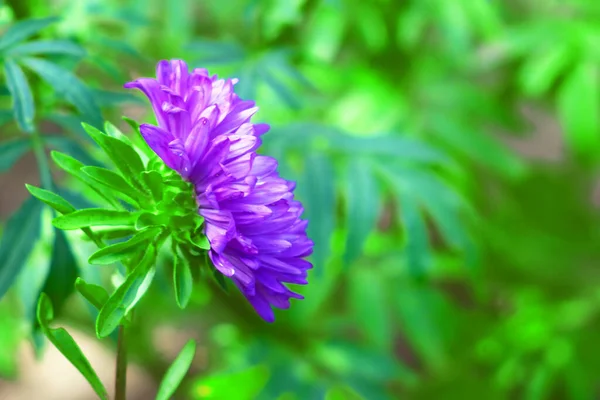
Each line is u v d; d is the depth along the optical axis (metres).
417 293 0.75
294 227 0.40
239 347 0.73
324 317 0.79
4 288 0.46
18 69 0.47
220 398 0.71
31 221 0.47
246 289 0.39
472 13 0.75
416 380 0.73
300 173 0.59
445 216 0.61
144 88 0.39
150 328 0.76
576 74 0.79
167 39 0.72
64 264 0.47
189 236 0.39
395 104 0.77
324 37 0.72
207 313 0.73
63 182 0.68
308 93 0.74
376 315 0.74
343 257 0.58
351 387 0.71
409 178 0.61
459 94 0.79
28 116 0.47
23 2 0.54
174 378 0.40
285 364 0.71
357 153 0.61
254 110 0.39
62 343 0.40
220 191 0.39
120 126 0.57
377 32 0.75
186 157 0.38
